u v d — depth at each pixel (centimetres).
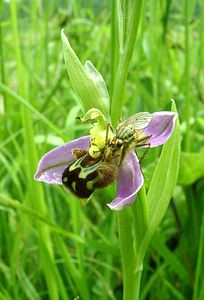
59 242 15
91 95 10
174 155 10
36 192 15
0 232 17
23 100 14
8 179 19
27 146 15
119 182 10
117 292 17
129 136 10
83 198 10
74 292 15
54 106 21
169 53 22
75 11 24
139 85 18
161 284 16
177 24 23
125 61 10
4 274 17
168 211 18
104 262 17
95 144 10
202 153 15
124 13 10
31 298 15
